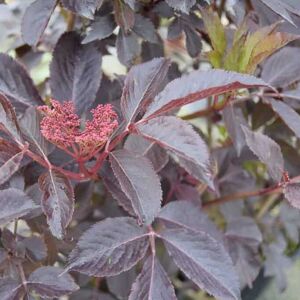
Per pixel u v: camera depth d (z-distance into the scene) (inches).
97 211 21.1
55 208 13.9
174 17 18.3
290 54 18.1
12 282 15.3
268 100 18.0
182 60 25.7
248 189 22.5
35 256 16.6
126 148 16.1
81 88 17.6
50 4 16.4
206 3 16.4
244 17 17.1
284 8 15.9
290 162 20.6
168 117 14.0
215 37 16.7
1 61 17.2
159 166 16.9
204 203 22.1
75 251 14.7
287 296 24.9
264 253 24.7
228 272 15.1
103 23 17.3
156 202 13.7
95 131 13.8
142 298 14.8
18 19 23.3
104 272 14.6
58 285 15.3
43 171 16.6
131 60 17.7
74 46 17.7
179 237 15.9
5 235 16.2
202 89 13.4
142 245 15.5
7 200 14.2
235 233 21.7
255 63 16.1
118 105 17.8
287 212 24.8
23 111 17.1
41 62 24.4
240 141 18.1
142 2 18.3
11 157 14.3
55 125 13.7
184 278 29.1
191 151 13.5
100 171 16.4
